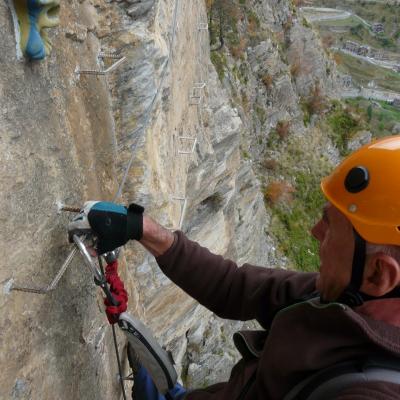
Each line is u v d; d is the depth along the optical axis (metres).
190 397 1.99
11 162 1.46
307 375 1.33
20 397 1.57
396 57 70.69
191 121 5.30
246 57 15.55
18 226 1.51
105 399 2.37
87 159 2.18
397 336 1.23
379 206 1.30
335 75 21.73
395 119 50.31
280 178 16.78
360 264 1.30
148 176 3.18
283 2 18.56
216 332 8.41
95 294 2.17
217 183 6.93
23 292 1.56
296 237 15.91
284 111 17.70
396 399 1.09
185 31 4.74
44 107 1.69
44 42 1.58
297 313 1.42
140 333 1.92
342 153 20.03
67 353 1.91
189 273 2.08
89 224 1.71
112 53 2.71
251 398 1.57
